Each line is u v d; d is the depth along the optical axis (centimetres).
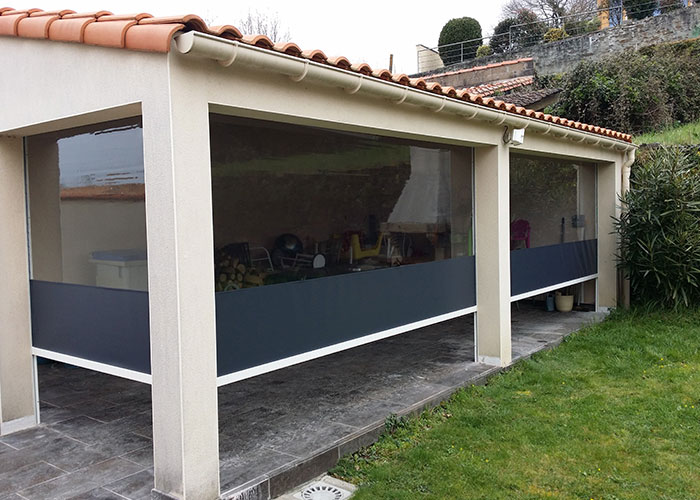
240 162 425
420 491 333
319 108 364
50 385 535
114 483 336
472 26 2303
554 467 362
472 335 718
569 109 1309
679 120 1273
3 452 384
